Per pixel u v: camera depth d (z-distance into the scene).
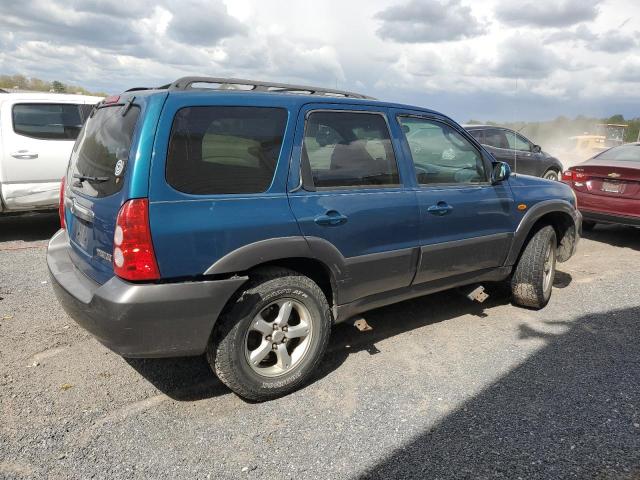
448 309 4.72
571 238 5.07
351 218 3.32
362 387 3.33
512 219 4.40
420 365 3.64
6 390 3.16
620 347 3.98
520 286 4.65
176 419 2.94
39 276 5.33
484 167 4.32
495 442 2.77
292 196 3.10
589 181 7.49
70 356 3.62
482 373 3.53
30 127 6.78
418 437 2.81
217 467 2.55
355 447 2.72
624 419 3.01
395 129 3.71
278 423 2.93
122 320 2.63
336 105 3.39
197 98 2.85
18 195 6.73
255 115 3.03
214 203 2.81
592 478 2.51
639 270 6.16
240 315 2.93
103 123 3.23
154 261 2.64
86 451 2.64
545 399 3.21
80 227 3.19
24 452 2.61
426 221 3.75
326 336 3.32
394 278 3.67
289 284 3.08
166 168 2.69
